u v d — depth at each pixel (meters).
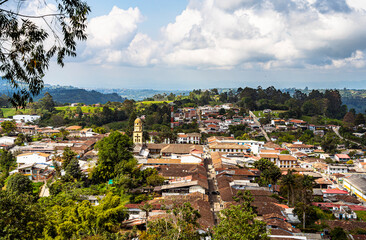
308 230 68.00
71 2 22.88
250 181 98.62
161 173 100.12
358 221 71.06
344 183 104.31
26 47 21.88
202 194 81.19
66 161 103.88
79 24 23.59
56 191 86.12
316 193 90.94
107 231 57.53
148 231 50.41
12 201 36.25
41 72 22.92
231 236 35.72
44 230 51.00
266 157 128.38
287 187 85.94
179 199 76.81
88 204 62.41
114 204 61.97
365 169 121.31
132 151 120.06
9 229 33.41
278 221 67.00
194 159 115.88
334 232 63.94
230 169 105.94
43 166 104.44
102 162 98.12
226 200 79.44
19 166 110.44
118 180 90.25
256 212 70.69
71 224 54.22
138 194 85.88
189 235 42.84
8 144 137.75
